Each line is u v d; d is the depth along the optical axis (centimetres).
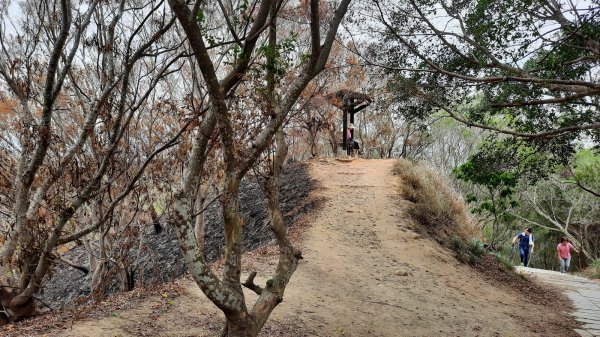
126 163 781
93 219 827
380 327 624
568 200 2589
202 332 509
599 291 1130
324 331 577
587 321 821
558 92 783
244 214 1400
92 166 672
